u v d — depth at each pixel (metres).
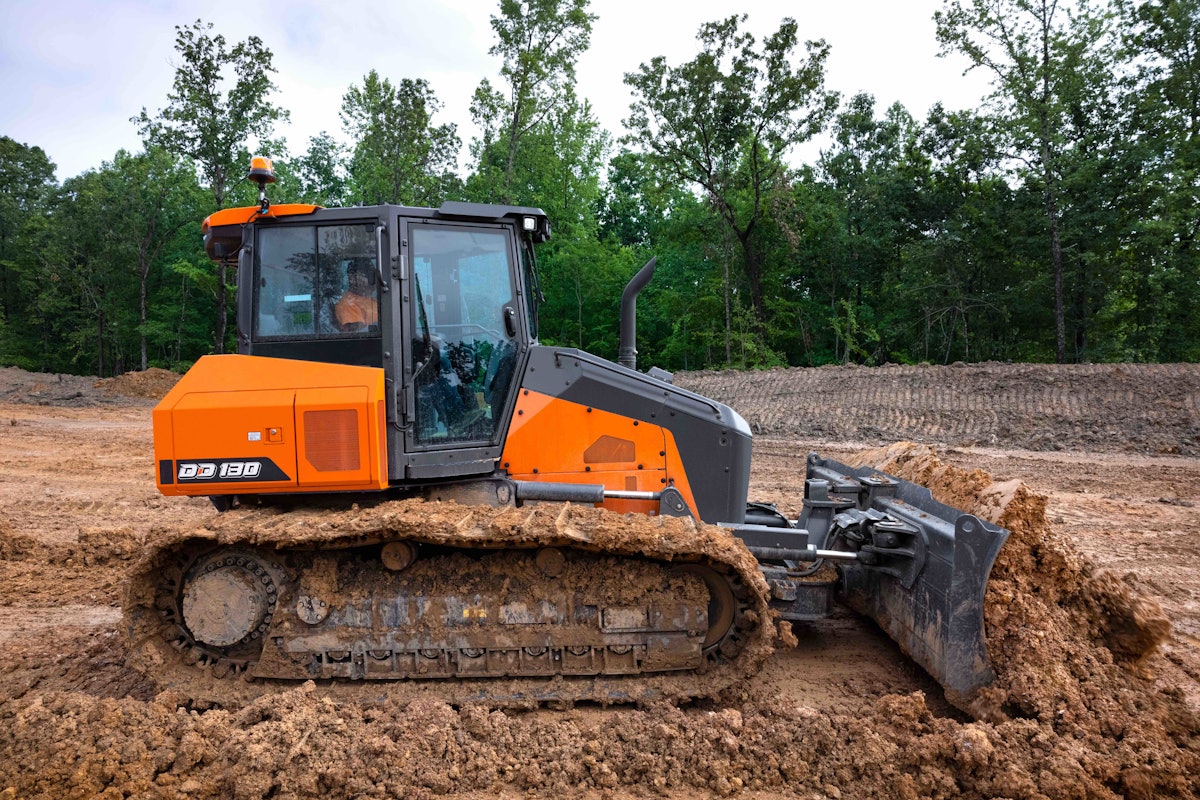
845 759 3.42
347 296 4.35
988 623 3.82
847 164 37.56
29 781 3.23
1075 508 9.33
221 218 4.43
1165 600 6.08
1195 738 3.45
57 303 42.06
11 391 22.88
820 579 5.09
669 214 44.97
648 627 4.04
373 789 3.26
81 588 6.33
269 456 4.07
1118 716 3.43
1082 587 3.97
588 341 37.09
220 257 4.69
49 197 49.34
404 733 3.57
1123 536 8.02
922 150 33.03
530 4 32.50
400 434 4.28
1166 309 25.86
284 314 4.39
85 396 22.69
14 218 47.59
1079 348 28.83
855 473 5.83
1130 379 16.70
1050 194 25.98
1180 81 25.03
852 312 32.03
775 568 4.93
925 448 5.96
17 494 10.06
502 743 3.56
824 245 34.47
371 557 4.18
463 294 4.56
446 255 4.51
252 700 3.96
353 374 4.19
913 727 3.58
